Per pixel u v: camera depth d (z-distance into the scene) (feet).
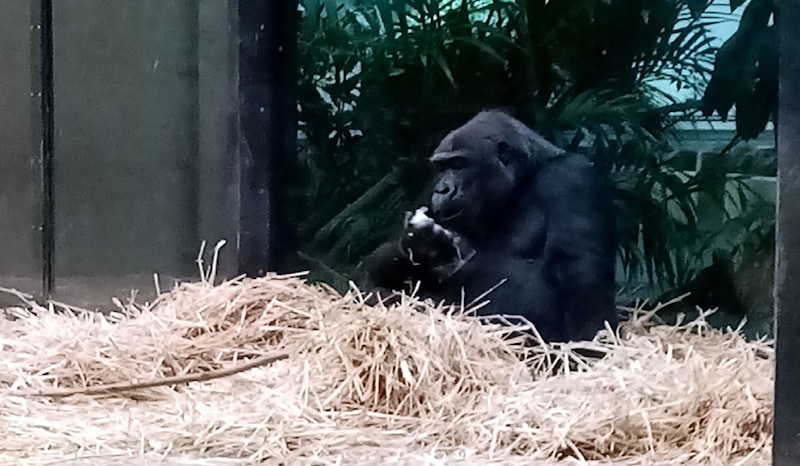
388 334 9.61
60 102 15.02
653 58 16.02
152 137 14.76
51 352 10.98
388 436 8.33
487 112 12.70
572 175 12.05
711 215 15.40
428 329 10.05
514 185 12.04
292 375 10.00
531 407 8.75
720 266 14.90
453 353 10.00
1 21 15.03
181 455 7.70
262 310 12.12
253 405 9.15
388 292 12.55
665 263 15.44
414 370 9.38
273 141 13.97
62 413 9.15
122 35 14.80
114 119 14.90
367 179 16.58
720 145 15.89
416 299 11.62
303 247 15.66
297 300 12.40
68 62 14.98
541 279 11.80
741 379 8.89
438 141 16.71
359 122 16.71
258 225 13.93
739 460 7.63
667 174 15.61
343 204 16.37
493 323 11.80
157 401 9.73
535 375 10.69
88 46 14.93
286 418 8.65
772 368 9.64
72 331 12.01
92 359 10.66
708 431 8.04
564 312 11.62
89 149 15.03
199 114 14.43
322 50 16.48
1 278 15.15
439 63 16.65
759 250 14.75
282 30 14.15
